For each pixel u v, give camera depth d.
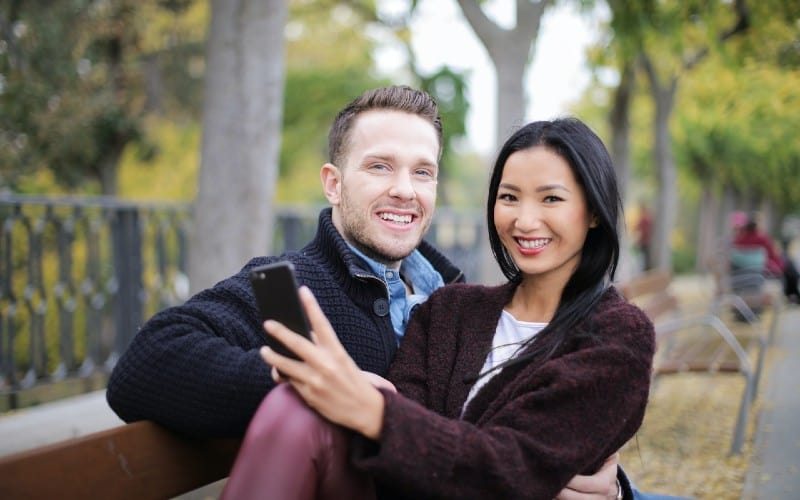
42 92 8.11
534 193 1.71
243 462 1.28
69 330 4.82
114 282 5.07
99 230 4.98
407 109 1.97
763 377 5.88
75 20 8.77
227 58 4.17
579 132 1.72
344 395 1.27
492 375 1.72
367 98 1.98
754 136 15.17
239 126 4.19
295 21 12.20
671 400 5.40
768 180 21.88
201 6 10.95
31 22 8.03
